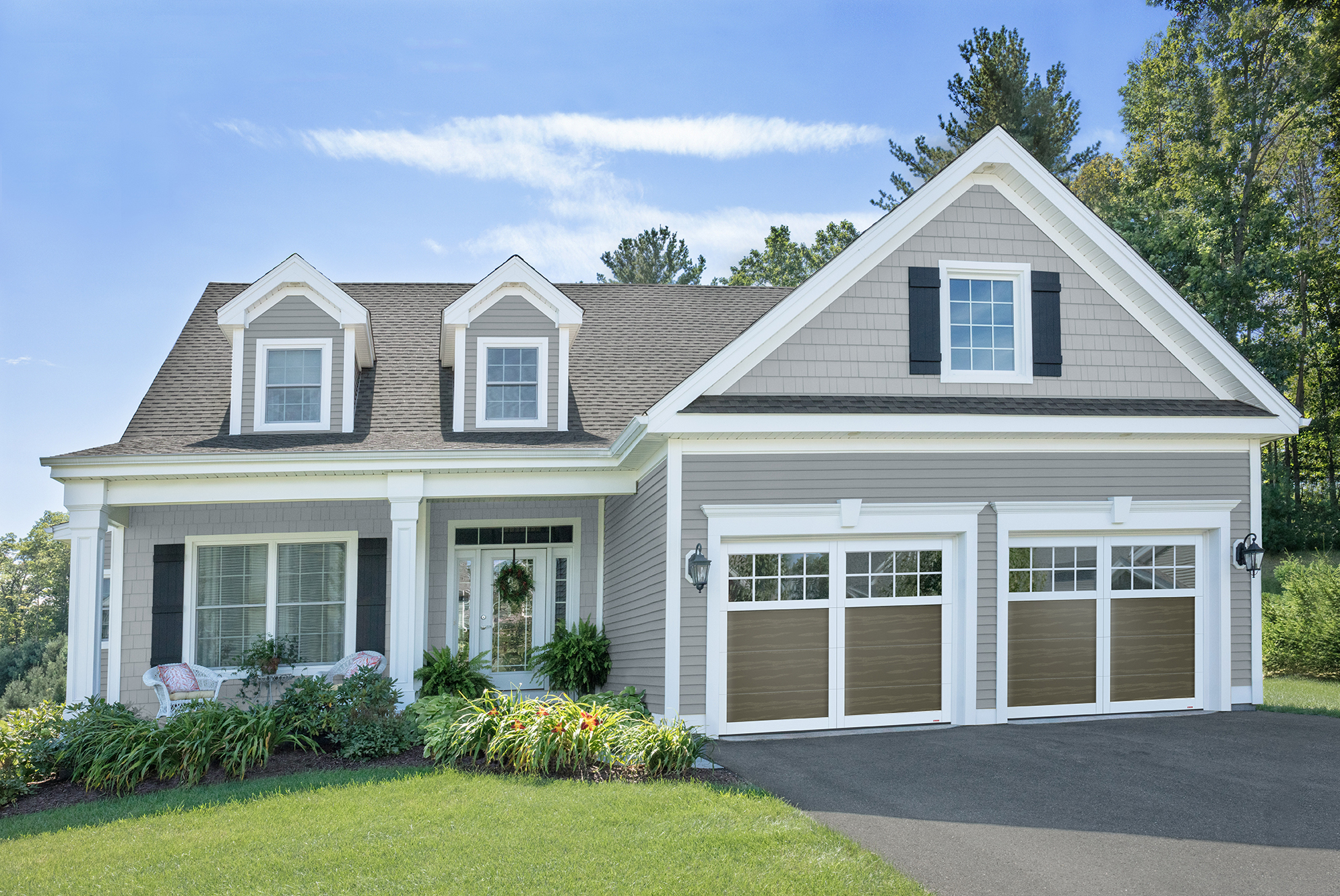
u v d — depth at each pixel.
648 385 16.12
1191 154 34.19
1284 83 33.03
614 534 14.71
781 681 11.39
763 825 7.08
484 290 14.67
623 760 8.98
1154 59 36.81
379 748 10.24
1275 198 35.28
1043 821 7.25
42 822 8.43
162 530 14.23
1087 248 12.72
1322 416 34.41
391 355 16.69
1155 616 12.37
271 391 14.34
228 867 6.75
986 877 6.12
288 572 14.45
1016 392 12.40
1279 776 8.51
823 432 11.26
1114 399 12.55
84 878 6.71
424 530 14.68
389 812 7.82
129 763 9.59
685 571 11.19
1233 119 33.38
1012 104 36.75
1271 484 30.78
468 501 15.28
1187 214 32.06
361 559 14.46
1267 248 32.00
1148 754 9.48
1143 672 12.27
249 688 13.87
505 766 9.29
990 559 11.89
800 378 11.88
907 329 12.22
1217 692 12.34
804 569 11.59
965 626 11.77
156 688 12.20
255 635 14.28
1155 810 7.52
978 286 12.70
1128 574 12.36
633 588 13.20
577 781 8.56
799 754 9.91
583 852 6.65
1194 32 34.97
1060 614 12.10
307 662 14.32
